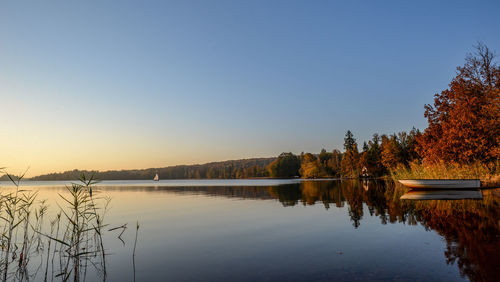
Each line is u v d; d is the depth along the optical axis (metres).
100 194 32.38
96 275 5.98
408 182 26.38
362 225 10.30
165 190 41.25
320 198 21.78
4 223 12.75
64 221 13.12
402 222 10.47
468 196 18.88
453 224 9.58
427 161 32.84
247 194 28.55
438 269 5.49
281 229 10.12
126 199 24.84
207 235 9.45
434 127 33.47
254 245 7.94
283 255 6.87
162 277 5.68
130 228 11.02
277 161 144.12
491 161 28.45
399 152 65.88
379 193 24.69
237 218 12.94
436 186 25.14
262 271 5.78
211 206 18.11
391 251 6.82
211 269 6.02
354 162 96.50
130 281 5.56
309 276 5.39
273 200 21.20
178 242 8.57
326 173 122.56
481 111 29.41
